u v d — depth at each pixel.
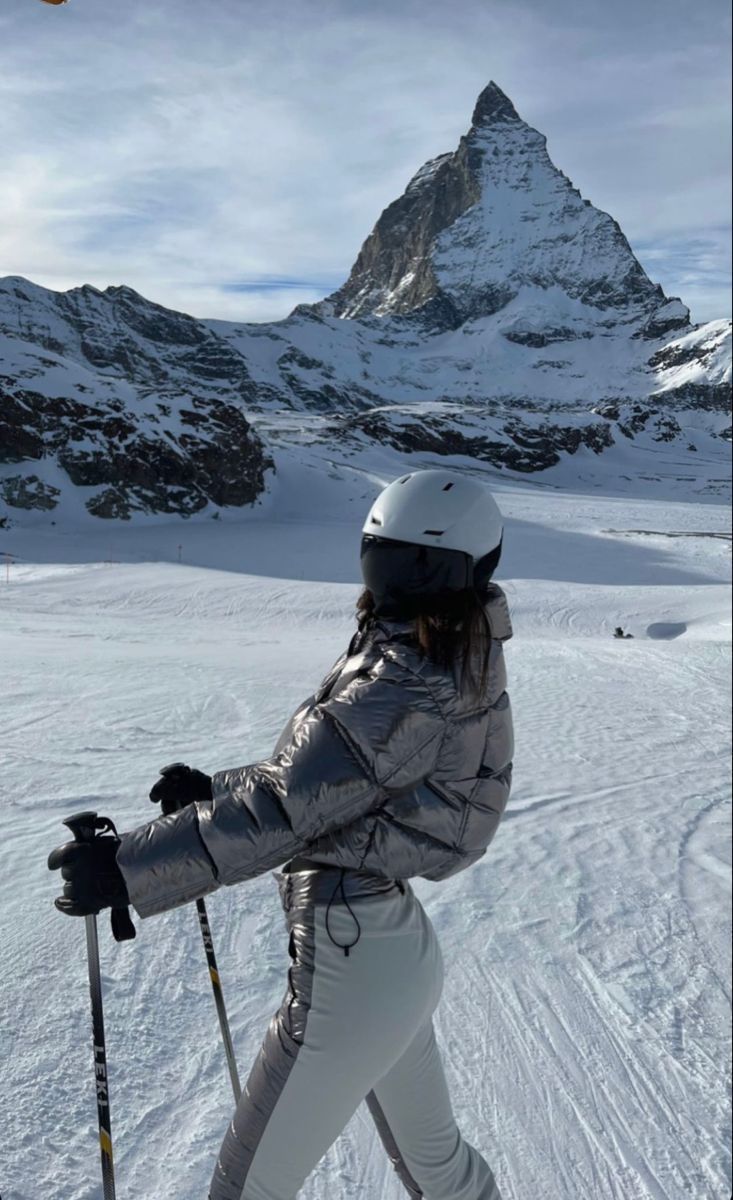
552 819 6.31
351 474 107.94
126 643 18.39
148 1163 2.41
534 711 11.06
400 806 1.61
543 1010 3.62
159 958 3.53
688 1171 2.74
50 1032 2.90
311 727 1.59
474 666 1.63
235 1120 1.70
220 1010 2.08
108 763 6.25
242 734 7.88
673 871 5.43
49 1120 2.49
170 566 49.78
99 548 63.22
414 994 1.67
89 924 1.79
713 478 162.62
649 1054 3.38
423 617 1.62
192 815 1.57
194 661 13.55
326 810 1.56
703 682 14.43
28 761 6.07
